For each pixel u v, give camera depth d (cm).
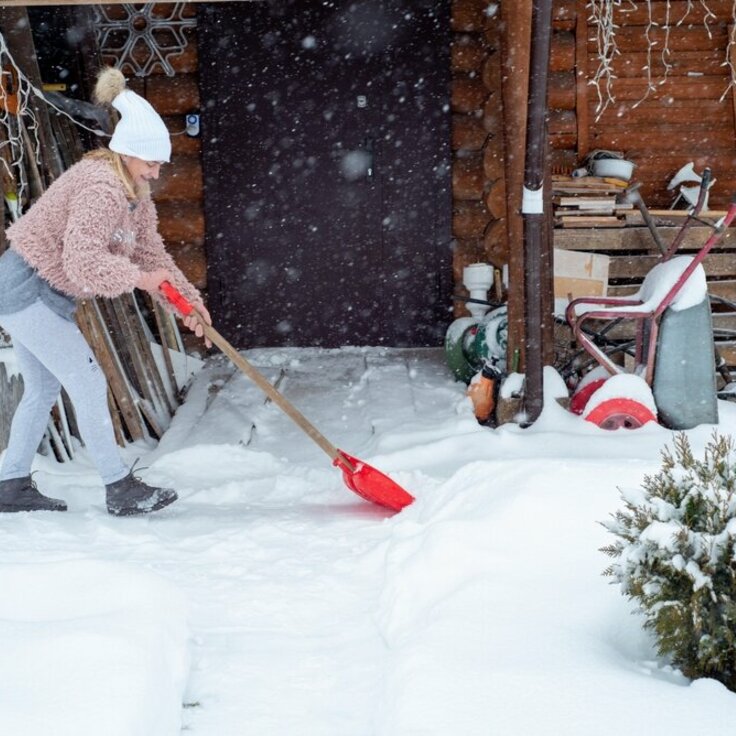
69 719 228
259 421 620
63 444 546
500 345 641
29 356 432
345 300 791
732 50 744
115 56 768
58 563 326
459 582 314
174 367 718
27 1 492
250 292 790
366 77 768
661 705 233
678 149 757
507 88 566
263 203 781
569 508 334
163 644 279
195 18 762
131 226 428
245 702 274
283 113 772
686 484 263
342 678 286
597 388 577
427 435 546
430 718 236
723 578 251
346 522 425
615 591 291
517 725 230
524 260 536
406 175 776
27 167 586
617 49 750
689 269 526
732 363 684
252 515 441
